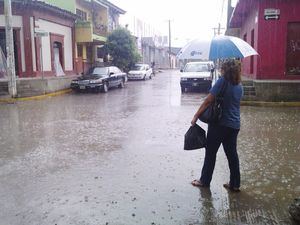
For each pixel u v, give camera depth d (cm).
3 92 1953
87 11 3525
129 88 2658
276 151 816
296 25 1645
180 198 550
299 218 454
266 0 1639
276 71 1672
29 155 802
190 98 1920
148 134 1007
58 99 1941
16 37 2242
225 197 554
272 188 589
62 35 2661
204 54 610
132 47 3550
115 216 492
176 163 727
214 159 582
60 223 475
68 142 923
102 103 1744
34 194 573
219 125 553
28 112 1462
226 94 544
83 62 3153
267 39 1661
